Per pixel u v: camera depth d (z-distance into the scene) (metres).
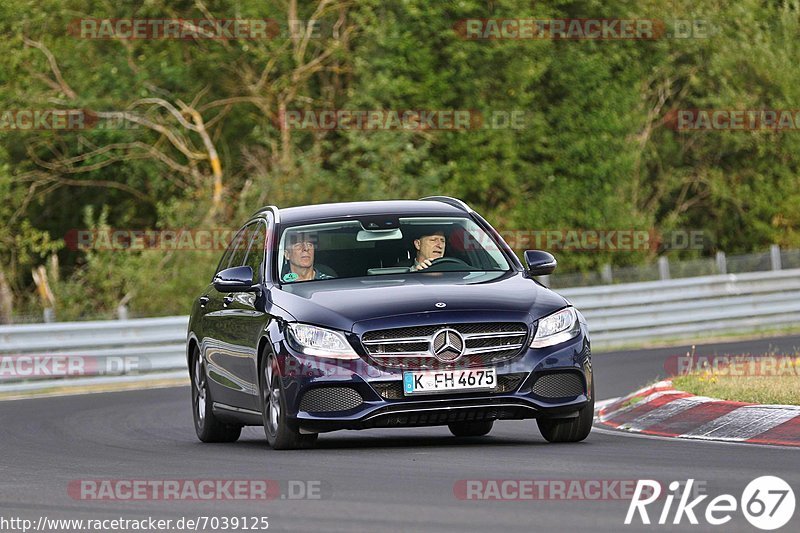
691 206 93.62
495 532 16.12
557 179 80.44
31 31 79.62
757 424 26.81
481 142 77.88
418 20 77.38
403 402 24.86
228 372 29.17
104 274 70.56
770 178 92.62
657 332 65.75
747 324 68.50
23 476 23.91
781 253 71.12
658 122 91.12
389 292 26.06
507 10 78.38
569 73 81.62
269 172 76.75
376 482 20.77
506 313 25.42
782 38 94.31
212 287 32.16
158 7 79.38
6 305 76.06
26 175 79.62
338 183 72.56
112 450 28.97
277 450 26.19
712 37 89.69
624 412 31.11
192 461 25.17
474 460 23.22
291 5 78.81
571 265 79.81
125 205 84.62
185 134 81.19
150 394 46.88
